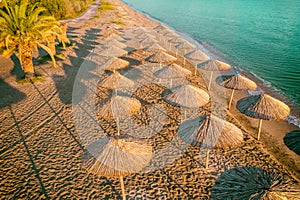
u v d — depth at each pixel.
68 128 10.57
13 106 12.17
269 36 32.19
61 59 19.16
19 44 13.54
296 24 40.12
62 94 13.51
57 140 9.80
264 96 9.43
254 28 37.47
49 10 25.58
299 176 8.59
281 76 18.89
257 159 8.97
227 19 46.41
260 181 4.82
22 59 14.40
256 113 9.11
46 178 7.98
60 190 7.55
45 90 13.91
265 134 11.01
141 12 57.44
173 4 75.38
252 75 19.09
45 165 8.51
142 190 7.57
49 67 17.38
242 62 22.19
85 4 53.78
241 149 9.48
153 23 41.34
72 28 31.36
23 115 11.43
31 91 13.75
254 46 27.52
